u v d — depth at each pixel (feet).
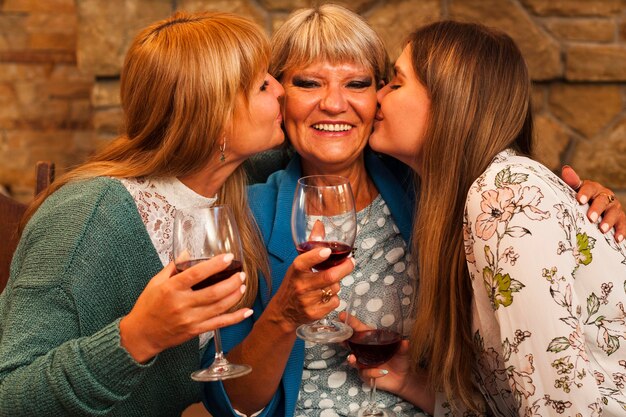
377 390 5.65
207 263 3.77
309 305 4.64
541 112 12.26
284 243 5.85
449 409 5.48
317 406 5.65
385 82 6.11
